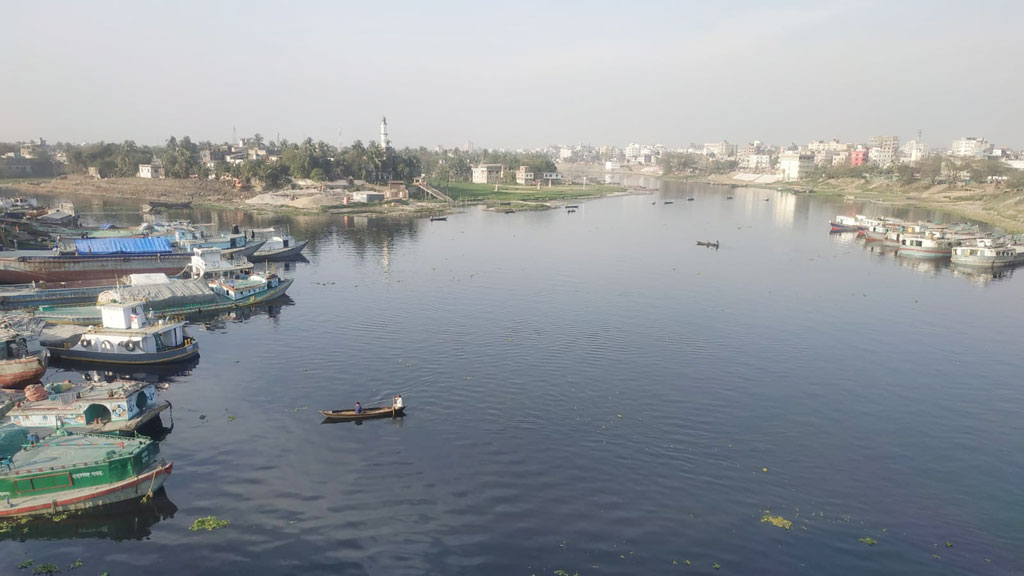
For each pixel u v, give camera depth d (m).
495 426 57.66
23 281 107.44
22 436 50.44
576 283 119.88
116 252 115.06
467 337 83.94
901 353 80.75
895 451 54.56
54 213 174.00
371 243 169.38
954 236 162.75
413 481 48.25
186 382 68.12
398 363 73.81
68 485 43.78
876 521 44.00
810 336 87.19
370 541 40.97
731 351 80.12
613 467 50.59
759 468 51.00
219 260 118.31
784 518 44.00
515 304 102.69
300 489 46.97
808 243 177.12
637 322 92.69
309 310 98.69
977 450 55.09
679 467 50.84
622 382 68.81
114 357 72.88
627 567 38.59
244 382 68.06
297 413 60.12
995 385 70.25
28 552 39.91
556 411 61.00
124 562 38.97
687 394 65.88
